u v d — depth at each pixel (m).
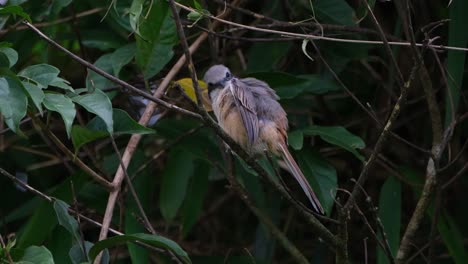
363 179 7.74
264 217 9.57
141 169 9.96
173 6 6.84
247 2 10.97
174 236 11.92
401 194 10.50
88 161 11.25
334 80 10.05
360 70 11.05
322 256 10.55
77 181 9.44
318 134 9.34
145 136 10.80
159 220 12.01
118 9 9.31
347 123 11.16
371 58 10.30
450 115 9.21
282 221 11.93
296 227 11.78
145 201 9.92
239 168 10.17
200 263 10.21
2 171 7.95
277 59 10.37
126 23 9.25
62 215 7.74
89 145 10.46
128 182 8.27
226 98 8.62
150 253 10.16
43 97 6.96
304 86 9.82
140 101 11.34
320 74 10.73
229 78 8.84
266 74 9.73
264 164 9.12
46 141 10.39
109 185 8.69
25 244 9.05
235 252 12.03
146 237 7.38
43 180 11.44
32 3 10.01
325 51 10.38
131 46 9.88
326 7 10.09
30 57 11.32
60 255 9.12
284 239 9.55
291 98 9.91
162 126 10.17
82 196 9.98
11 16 10.41
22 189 11.33
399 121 11.36
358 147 9.18
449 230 9.60
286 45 10.39
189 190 10.11
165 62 9.01
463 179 11.03
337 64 10.41
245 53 11.70
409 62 10.89
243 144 8.65
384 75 11.00
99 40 10.42
